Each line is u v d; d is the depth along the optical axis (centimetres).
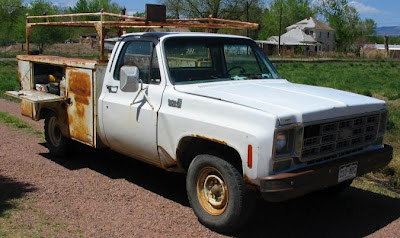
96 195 578
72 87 662
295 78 2722
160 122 514
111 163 732
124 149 591
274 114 412
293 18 9044
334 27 8256
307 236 470
